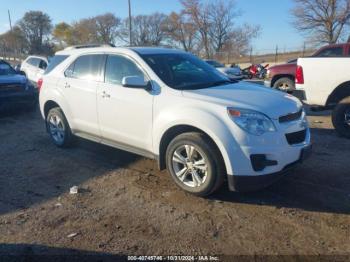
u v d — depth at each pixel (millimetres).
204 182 4402
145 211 4273
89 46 7211
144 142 5062
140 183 5062
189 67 5438
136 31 69688
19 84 9812
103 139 5801
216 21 57219
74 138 6648
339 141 6945
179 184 4680
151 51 5449
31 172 5582
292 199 4488
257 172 4156
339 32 40094
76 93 6012
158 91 4855
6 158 6277
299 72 7441
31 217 4184
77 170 5617
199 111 4363
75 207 4406
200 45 58781
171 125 4594
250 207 4309
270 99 4555
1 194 4801
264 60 39656
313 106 7566
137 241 3678
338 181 4980
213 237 3719
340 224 3908
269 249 3504
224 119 4215
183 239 3695
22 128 8562
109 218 4133
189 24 58406
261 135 4137
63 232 3859
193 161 4500
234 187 4223
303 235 3717
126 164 5809
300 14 41281
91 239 3725
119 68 5438
